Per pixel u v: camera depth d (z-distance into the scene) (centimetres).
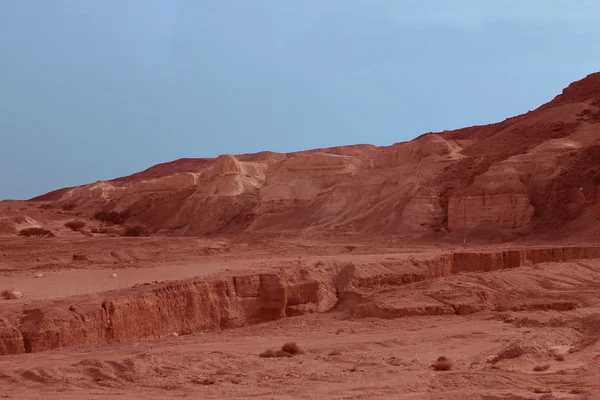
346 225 9769
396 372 2573
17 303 3612
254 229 11431
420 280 5309
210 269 5397
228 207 12875
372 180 10838
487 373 2462
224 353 3005
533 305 4469
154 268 5584
